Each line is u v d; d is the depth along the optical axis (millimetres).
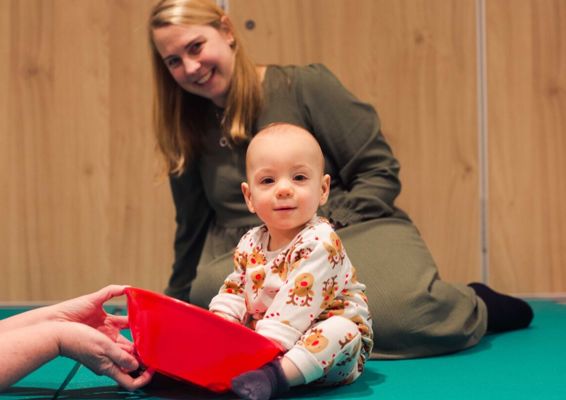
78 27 2236
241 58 1576
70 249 2246
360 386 1100
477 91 2271
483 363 1288
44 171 2238
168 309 972
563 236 2297
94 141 2246
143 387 1076
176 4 1519
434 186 2260
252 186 1101
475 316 1459
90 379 1142
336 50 2252
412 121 2256
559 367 1246
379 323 1331
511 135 2289
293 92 1612
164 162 1811
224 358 985
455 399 1010
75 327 948
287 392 1050
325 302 1036
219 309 1131
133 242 2252
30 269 2240
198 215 1797
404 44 2256
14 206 2236
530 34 2287
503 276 2287
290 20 2250
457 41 2264
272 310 1021
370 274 1383
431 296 1366
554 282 2293
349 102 1613
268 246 1125
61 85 2238
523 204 2291
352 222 1522
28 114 2234
